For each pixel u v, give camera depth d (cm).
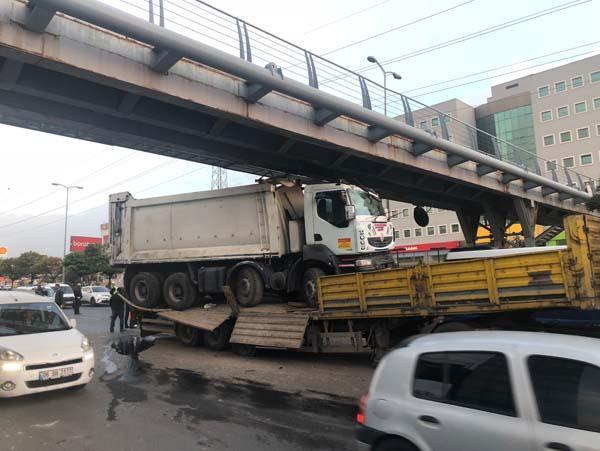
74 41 977
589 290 636
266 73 1195
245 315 1120
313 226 1161
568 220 662
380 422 364
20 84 1034
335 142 1558
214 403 685
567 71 5562
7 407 668
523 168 2550
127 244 1477
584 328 693
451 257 1063
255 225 1240
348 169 1908
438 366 353
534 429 290
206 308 1280
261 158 1756
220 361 1041
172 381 840
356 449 496
